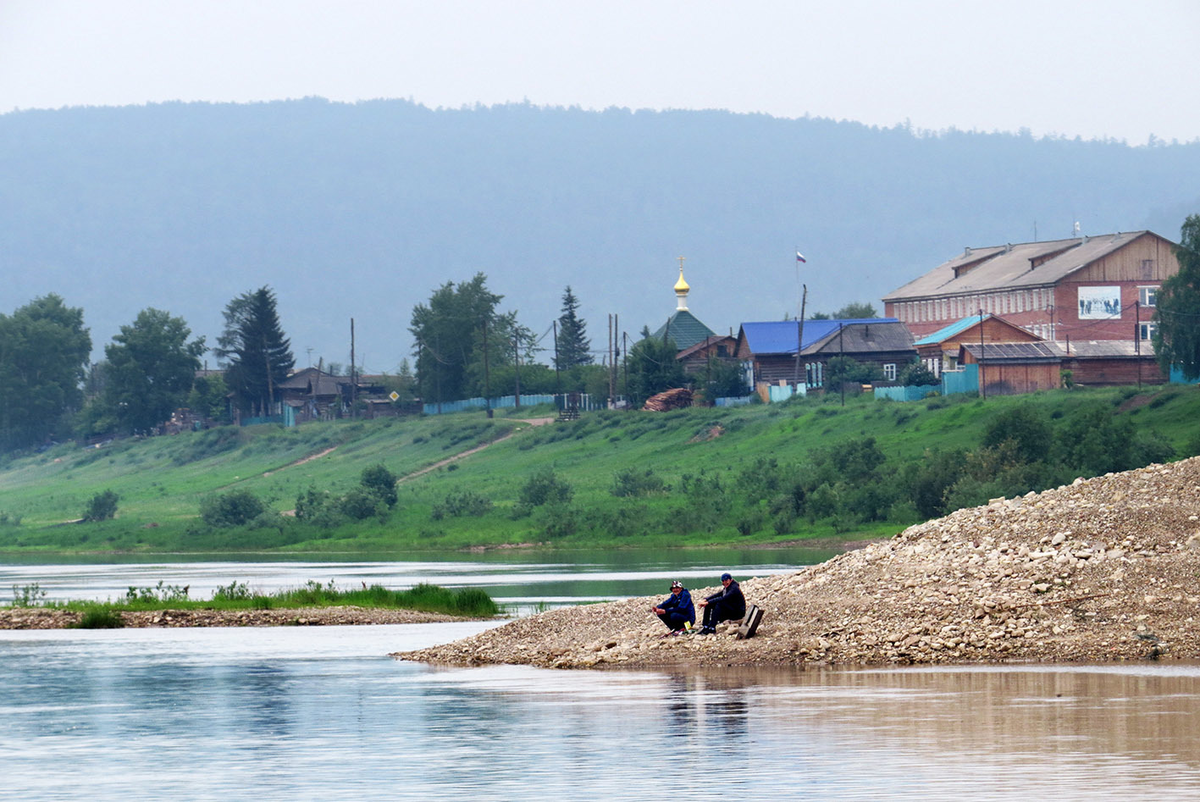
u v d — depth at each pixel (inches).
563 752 2952.8
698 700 3641.7
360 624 6894.7
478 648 5157.5
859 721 3198.8
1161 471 5408.5
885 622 4603.8
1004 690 3612.2
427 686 4192.9
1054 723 3090.6
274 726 3442.4
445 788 2600.9
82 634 6501.0
